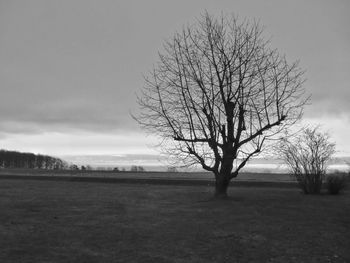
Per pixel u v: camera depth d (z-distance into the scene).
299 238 11.20
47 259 8.89
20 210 14.94
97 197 19.36
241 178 35.50
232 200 18.31
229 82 19.11
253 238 11.09
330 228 12.52
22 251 9.41
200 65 19.67
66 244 10.13
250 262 9.09
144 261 8.96
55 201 17.59
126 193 21.47
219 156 19.09
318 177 22.52
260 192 22.75
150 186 26.45
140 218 13.64
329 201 18.58
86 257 9.11
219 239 10.91
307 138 23.08
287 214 14.73
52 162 80.75
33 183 28.00
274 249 10.10
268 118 19.00
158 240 10.71
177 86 19.81
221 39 19.70
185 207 16.16
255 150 19.06
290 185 27.62
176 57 20.06
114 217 13.77
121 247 10.00
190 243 10.48
